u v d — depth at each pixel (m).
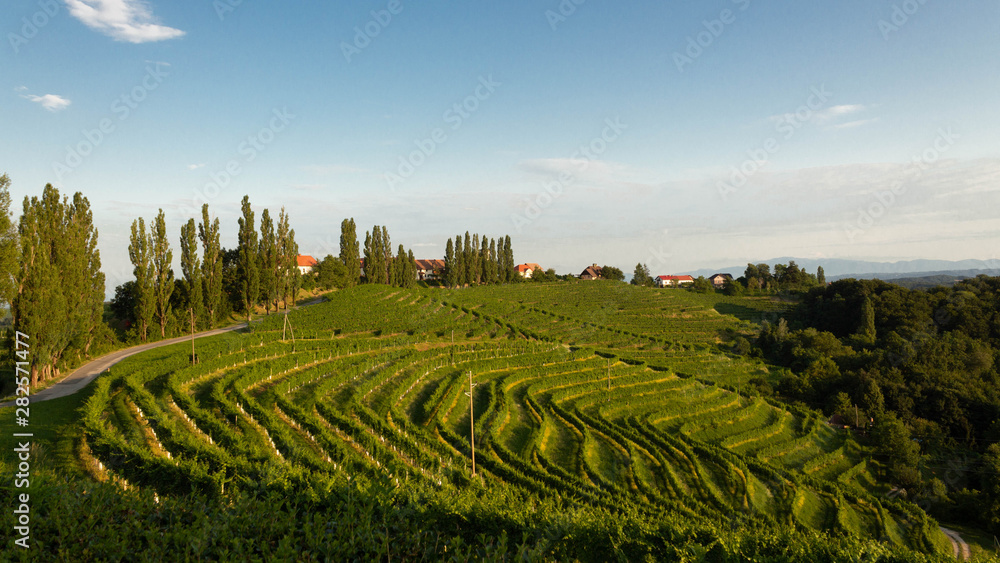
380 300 104.06
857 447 59.84
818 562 16.41
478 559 10.25
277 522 9.83
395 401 49.81
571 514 15.77
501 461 39.94
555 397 59.06
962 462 55.00
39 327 43.72
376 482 10.44
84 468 26.09
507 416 51.78
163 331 70.06
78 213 58.44
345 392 50.00
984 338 84.44
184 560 8.51
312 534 9.38
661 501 38.28
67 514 9.92
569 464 44.12
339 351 65.31
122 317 77.31
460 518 14.30
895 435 55.97
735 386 76.50
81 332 52.72
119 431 32.09
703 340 108.06
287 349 63.31
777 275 175.25
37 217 48.09
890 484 52.38
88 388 44.75
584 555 14.96
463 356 71.44
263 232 89.56
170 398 40.88
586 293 145.88
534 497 28.67
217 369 51.47
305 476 15.41
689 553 15.21
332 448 32.75
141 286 67.38
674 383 73.44
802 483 46.88
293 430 37.41
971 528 44.00
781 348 97.81
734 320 123.75
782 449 55.81
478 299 121.38
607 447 48.47
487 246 158.88
